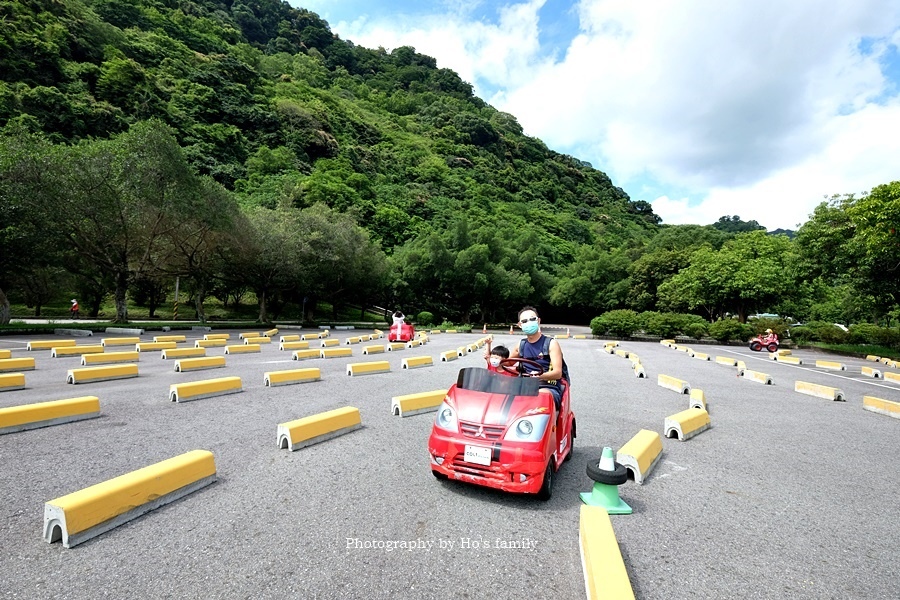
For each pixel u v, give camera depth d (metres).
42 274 34.59
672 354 22.78
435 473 4.90
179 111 69.44
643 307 53.28
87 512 3.50
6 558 3.18
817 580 3.31
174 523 3.80
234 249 32.34
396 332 22.28
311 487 4.65
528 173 127.31
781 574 3.38
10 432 6.07
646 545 3.76
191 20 107.75
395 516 4.07
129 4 91.81
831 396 11.12
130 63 64.25
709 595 3.07
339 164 80.69
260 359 15.32
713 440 7.14
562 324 64.44
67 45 62.53
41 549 3.32
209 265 32.91
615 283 57.44
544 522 4.07
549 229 90.88
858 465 6.12
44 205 21.11
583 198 133.88
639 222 131.62
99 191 22.95
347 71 151.50
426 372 13.23
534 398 4.73
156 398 8.43
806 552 3.74
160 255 29.61
